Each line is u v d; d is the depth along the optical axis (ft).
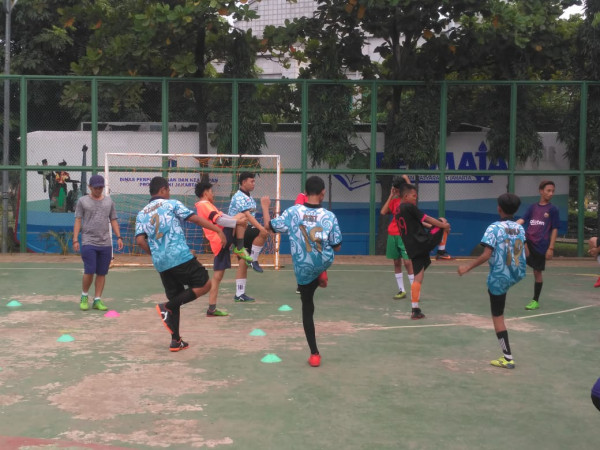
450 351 21.24
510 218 19.70
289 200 51.98
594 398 12.07
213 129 51.49
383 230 52.26
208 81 49.75
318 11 51.13
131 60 51.37
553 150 53.83
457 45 50.72
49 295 31.55
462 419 14.76
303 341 22.35
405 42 51.90
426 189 53.36
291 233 18.99
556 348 21.84
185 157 51.19
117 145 51.34
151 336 22.90
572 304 30.50
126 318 26.09
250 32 52.29
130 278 37.93
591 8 51.03
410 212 26.25
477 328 24.85
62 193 50.72
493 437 13.69
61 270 40.98
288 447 13.00
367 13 49.75
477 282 37.52
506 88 52.11
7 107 49.34
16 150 52.60
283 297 31.50
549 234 29.07
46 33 62.64
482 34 49.49
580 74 53.42
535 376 18.40
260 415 14.85
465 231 53.78
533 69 54.49
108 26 52.39
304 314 19.27
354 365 19.31
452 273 41.75
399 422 14.51
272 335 23.21
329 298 31.63
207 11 46.96
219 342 22.06
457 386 17.34
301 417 14.75
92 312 27.35
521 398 16.35
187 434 13.64
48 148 51.24
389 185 52.13
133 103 51.67
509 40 49.93
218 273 26.37
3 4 50.11
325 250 18.71
